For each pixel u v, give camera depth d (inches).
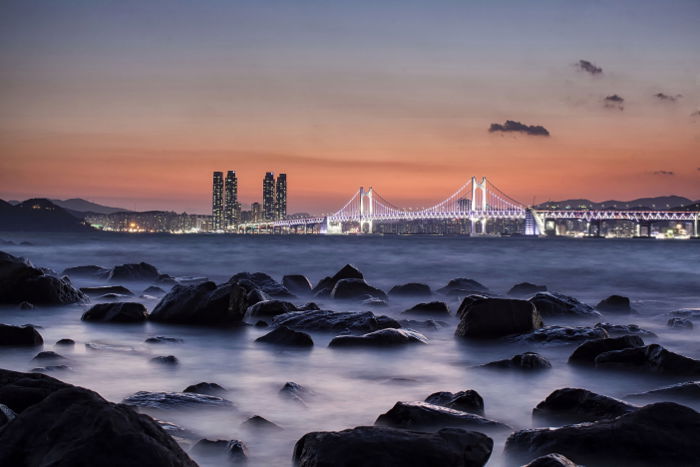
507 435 243.4
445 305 616.1
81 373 353.1
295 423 266.2
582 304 622.5
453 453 190.9
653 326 573.3
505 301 493.4
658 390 299.3
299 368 377.4
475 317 486.3
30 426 171.2
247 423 252.7
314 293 774.5
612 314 649.0
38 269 652.7
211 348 435.2
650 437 209.6
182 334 491.2
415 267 1443.2
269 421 254.8
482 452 196.4
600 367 370.3
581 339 447.2
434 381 349.1
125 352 412.5
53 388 213.9
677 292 987.9
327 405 296.7
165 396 281.1
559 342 447.5
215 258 1679.4
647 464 203.3
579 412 264.8
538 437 219.1
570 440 213.9
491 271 1358.3
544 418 270.5
